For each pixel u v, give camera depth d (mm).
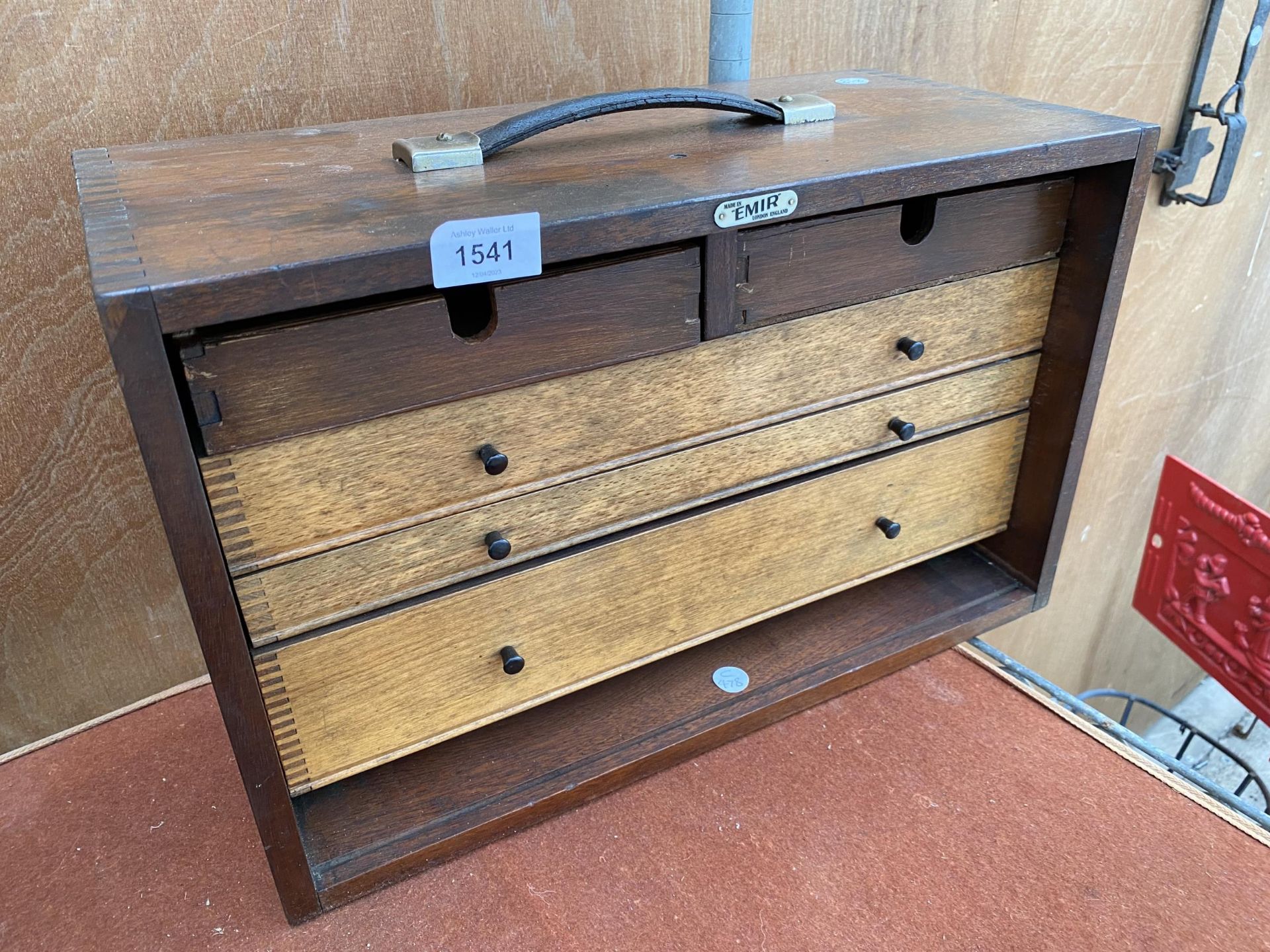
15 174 720
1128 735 774
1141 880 651
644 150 658
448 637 630
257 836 712
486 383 546
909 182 601
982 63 1152
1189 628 1250
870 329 688
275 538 537
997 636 1707
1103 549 1802
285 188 576
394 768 719
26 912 654
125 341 422
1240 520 1127
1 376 765
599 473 630
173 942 629
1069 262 744
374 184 582
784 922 626
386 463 548
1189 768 742
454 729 672
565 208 522
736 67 908
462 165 618
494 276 502
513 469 594
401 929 630
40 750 807
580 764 713
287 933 631
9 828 726
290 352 482
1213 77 1339
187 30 743
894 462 773
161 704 860
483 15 851
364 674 611
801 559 773
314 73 804
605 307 559
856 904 637
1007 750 760
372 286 471
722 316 600
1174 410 1692
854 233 623
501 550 599
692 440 657
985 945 610
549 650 682
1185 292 1526
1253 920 625
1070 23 1182
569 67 914
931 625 851
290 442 513
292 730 602
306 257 454
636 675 799
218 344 462
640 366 604
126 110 746
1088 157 654
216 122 782
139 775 775
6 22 681
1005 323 758
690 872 662
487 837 679
